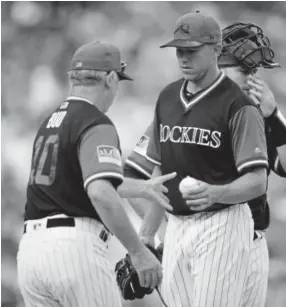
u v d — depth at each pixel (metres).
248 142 19.70
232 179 20.19
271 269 54.81
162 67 65.06
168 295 21.06
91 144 18.52
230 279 20.12
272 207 57.44
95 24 69.19
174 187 20.62
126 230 18.17
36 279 19.00
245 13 68.19
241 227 20.28
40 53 69.75
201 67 20.03
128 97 64.88
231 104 19.92
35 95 68.88
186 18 20.05
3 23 70.62
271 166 21.78
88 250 18.72
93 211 18.97
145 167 21.69
